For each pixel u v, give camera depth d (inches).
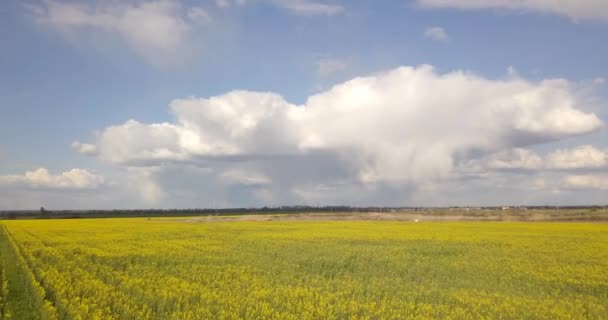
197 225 2516.0
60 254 1092.5
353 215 4104.3
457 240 1477.6
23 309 620.7
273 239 1525.6
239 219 3629.4
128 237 1604.3
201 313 551.5
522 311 578.2
